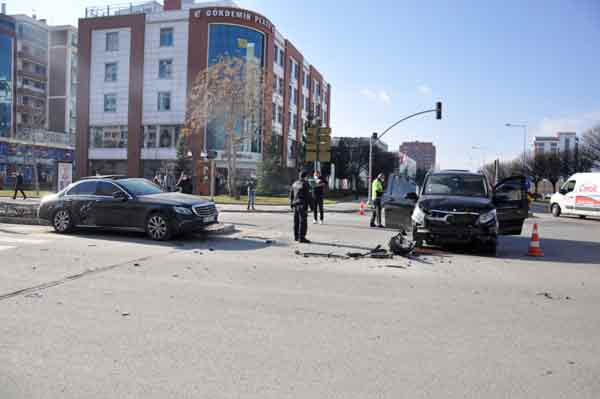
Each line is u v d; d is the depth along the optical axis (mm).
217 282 7008
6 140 48562
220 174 42656
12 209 14477
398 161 65062
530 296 6602
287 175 44031
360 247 10727
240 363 3961
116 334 4617
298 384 3572
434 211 10156
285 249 10422
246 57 43312
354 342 4535
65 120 69125
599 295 6766
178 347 4305
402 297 6371
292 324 5066
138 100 45438
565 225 19734
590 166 56188
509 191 12188
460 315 5551
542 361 4129
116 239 11320
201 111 35062
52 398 3289
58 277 7062
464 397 3404
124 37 45875
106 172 47000
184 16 43844
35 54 67812
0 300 5730
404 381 3664
